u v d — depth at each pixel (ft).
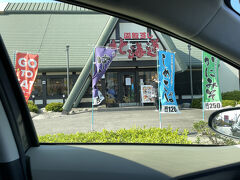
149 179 4.39
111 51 29.89
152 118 38.17
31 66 25.04
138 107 56.13
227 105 47.03
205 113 43.21
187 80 63.77
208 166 4.82
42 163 5.00
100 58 29.48
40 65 58.80
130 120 36.76
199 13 4.25
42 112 52.37
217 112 5.36
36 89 60.59
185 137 13.89
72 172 4.60
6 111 4.25
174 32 4.70
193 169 4.72
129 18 4.51
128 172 4.66
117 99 60.70
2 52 4.46
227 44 4.50
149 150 6.13
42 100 60.44
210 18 4.33
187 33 4.59
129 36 57.06
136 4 4.08
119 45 56.44
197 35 4.56
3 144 3.95
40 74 60.70
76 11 73.87
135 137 13.91
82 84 51.65
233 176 4.75
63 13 73.36
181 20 4.35
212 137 14.78
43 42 64.49
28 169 4.33
